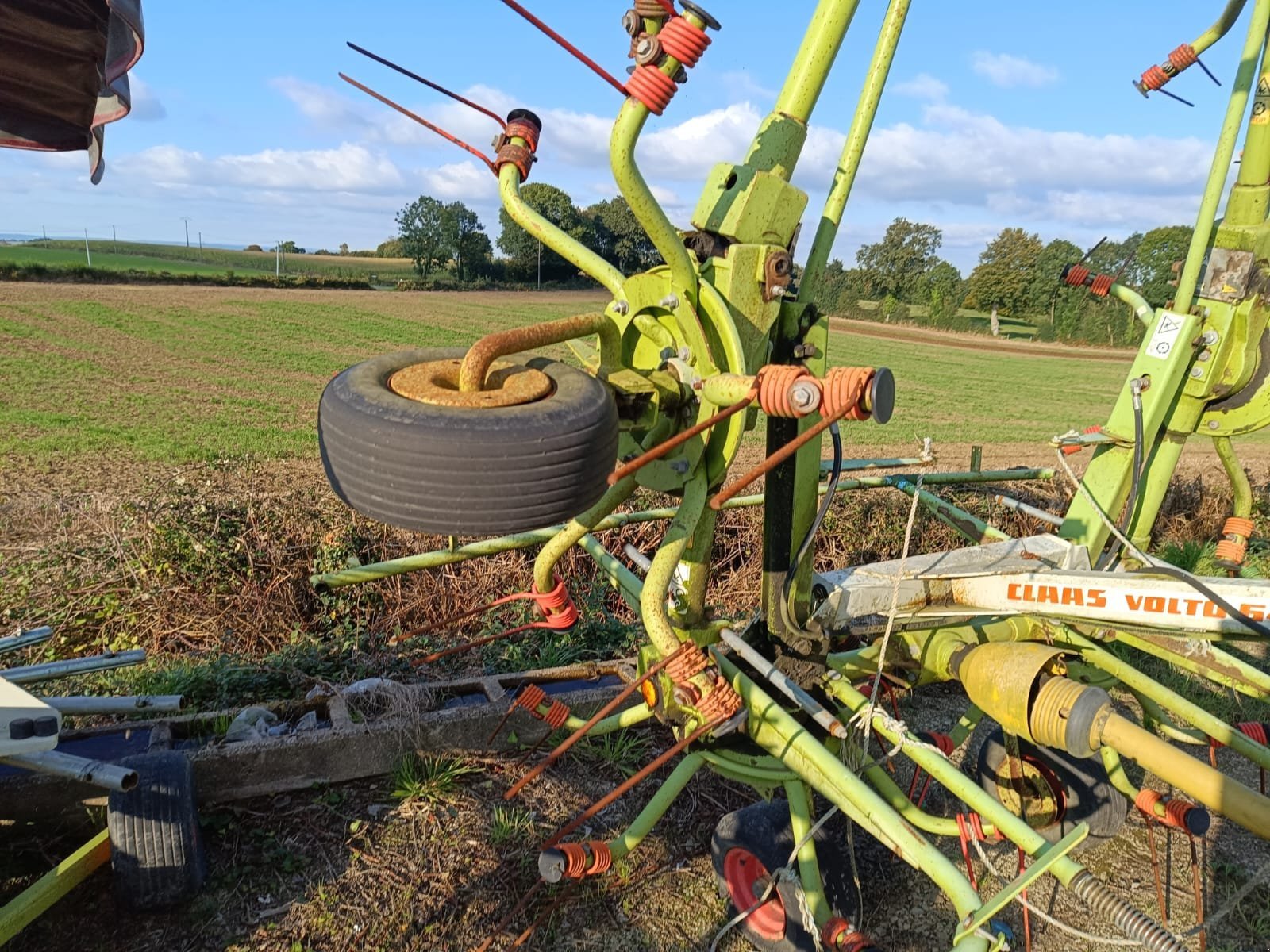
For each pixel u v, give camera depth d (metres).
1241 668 3.39
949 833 3.01
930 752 2.67
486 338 2.29
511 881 3.47
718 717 2.54
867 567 3.39
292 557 5.59
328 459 2.21
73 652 4.95
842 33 2.76
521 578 5.88
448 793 3.94
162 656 4.94
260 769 3.75
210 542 5.40
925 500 4.69
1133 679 3.50
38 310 30.86
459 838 3.67
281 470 10.12
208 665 4.64
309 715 4.05
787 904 2.95
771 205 2.73
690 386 2.62
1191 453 16.89
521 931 3.24
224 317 34.34
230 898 3.25
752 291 2.72
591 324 2.55
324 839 3.60
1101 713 2.62
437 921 3.24
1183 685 5.60
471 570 5.82
